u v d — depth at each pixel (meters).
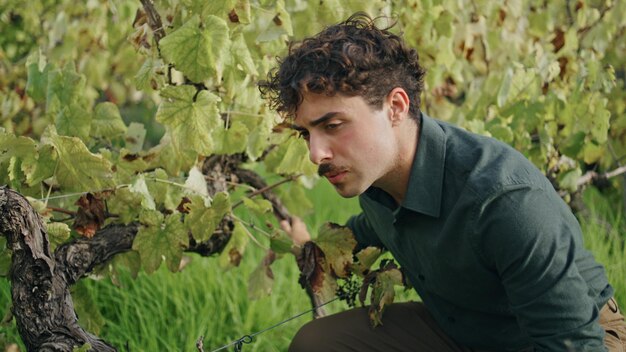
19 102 3.23
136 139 2.87
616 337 2.32
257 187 3.05
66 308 2.22
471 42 3.48
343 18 2.80
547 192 2.10
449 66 3.34
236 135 2.63
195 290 3.47
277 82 2.18
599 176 3.76
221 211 2.44
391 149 2.08
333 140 2.02
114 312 3.39
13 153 2.36
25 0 3.61
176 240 2.45
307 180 2.90
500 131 3.22
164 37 2.38
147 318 3.22
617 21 3.62
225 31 2.33
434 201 2.16
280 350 3.20
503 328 2.34
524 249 2.04
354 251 2.70
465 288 2.26
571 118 3.39
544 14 3.70
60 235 2.34
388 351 2.54
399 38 2.12
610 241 3.84
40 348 2.17
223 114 2.69
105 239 2.43
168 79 2.58
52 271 2.19
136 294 3.41
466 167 2.12
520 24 3.69
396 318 2.59
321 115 2.00
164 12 2.53
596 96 3.41
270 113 2.63
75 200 2.62
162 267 3.53
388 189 2.26
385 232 2.40
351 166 2.04
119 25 3.39
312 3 2.79
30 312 2.18
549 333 2.07
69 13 3.40
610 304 2.36
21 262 2.16
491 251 2.11
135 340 3.17
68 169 2.38
